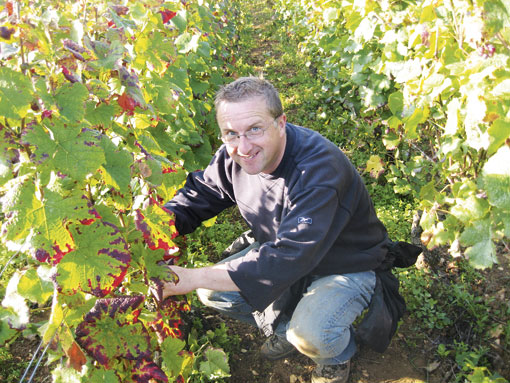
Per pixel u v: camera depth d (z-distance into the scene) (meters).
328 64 5.21
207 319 2.80
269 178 2.07
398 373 2.48
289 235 1.86
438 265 3.10
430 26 2.02
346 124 5.05
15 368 2.42
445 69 1.98
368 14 3.21
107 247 1.22
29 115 1.16
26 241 1.11
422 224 2.36
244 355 2.61
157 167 1.53
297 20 9.26
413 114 2.29
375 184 4.07
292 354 2.58
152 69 1.99
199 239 3.32
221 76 4.43
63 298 1.21
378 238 2.32
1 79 1.06
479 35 1.57
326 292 2.17
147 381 1.42
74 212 1.14
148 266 1.52
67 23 1.31
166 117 2.62
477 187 1.74
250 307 2.42
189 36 3.06
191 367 1.98
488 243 1.72
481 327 2.57
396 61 2.88
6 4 1.31
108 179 1.31
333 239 1.99
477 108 1.62
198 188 2.36
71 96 1.17
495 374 2.32
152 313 1.62
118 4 1.80
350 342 2.33
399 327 2.74
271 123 1.85
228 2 8.49
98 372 1.35
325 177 1.91
